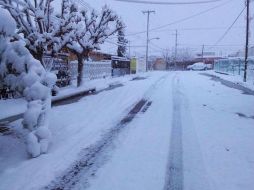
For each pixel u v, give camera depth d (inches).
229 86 815.1
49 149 251.6
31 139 234.5
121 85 839.1
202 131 310.3
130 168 210.7
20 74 249.6
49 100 254.4
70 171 206.5
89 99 546.0
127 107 456.1
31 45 509.4
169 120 361.4
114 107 456.1
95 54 1385.3
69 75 750.5
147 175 198.5
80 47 698.2
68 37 563.8
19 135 294.7
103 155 237.8
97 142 271.7
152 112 414.6
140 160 225.9
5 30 237.8
